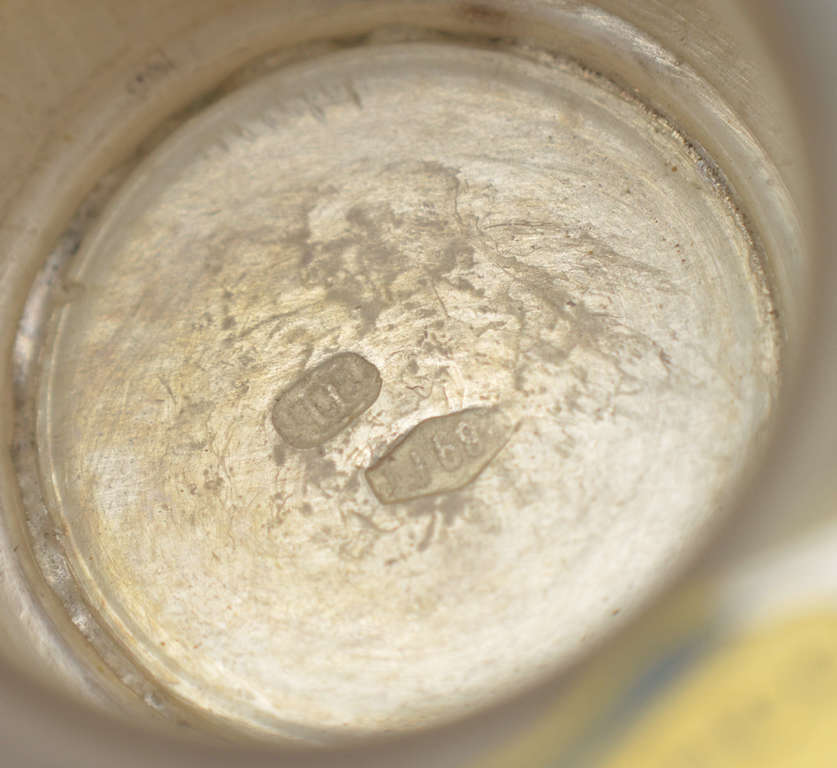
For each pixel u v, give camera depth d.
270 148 0.05
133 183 0.05
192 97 0.05
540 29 0.05
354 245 0.05
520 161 0.05
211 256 0.05
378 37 0.05
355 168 0.05
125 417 0.05
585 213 0.05
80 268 0.05
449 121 0.05
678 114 0.05
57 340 0.05
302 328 0.05
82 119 0.05
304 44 0.05
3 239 0.05
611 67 0.05
